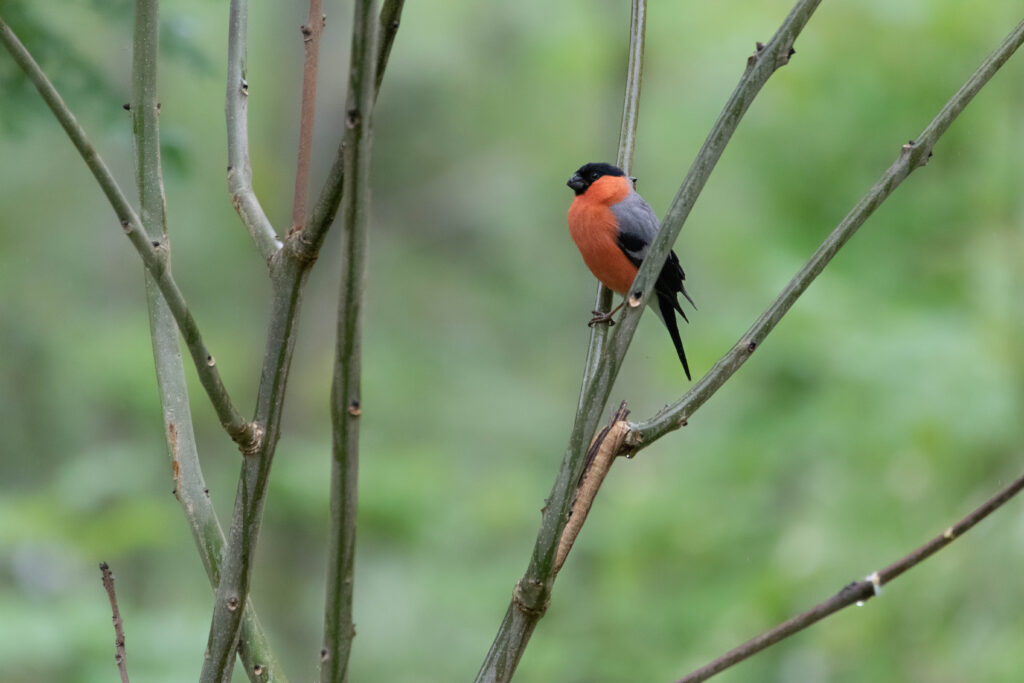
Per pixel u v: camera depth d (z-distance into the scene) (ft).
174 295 9.86
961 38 39.40
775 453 41.27
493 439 75.61
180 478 12.00
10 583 34.47
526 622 11.10
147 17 11.89
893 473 38.50
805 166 41.57
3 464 52.31
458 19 81.92
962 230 39.78
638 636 41.09
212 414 57.93
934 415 37.19
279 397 10.82
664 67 59.00
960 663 33.22
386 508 51.31
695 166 10.61
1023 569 33.50
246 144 12.35
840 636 37.06
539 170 84.23
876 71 40.63
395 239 84.74
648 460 56.80
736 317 42.04
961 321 38.83
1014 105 39.09
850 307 39.99
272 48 75.41
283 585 55.11
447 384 78.59
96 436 54.29
